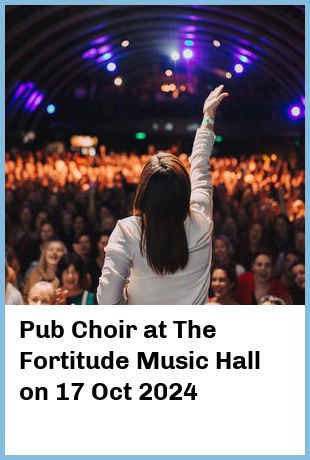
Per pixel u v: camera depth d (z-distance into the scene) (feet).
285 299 22.61
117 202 56.03
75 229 36.19
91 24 79.05
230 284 21.42
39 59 81.20
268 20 74.13
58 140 127.75
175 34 92.94
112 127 141.18
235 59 102.73
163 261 9.19
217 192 69.26
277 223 34.99
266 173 74.64
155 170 9.24
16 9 65.51
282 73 93.66
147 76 136.46
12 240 34.96
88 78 126.21
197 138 10.28
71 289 19.66
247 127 140.56
